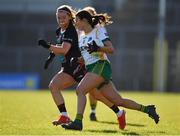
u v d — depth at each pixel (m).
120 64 108.94
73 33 26.12
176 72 107.19
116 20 111.31
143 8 111.75
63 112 26.02
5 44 112.06
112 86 25.27
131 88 106.44
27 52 111.00
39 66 109.81
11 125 27.02
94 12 25.05
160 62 96.75
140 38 110.62
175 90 106.00
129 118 33.22
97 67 24.20
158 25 108.94
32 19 113.38
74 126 23.84
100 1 111.69
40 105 44.91
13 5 114.00
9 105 44.00
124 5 111.94
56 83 26.33
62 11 26.17
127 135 22.81
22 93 72.06
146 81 106.75
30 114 34.81
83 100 24.02
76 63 26.19
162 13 95.50
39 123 28.41
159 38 100.94
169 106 48.50
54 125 26.91
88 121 31.09
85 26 24.33
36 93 72.75
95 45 23.66
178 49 109.50
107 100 26.36
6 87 102.25
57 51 25.98
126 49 110.00
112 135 22.58
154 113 25.98
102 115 35.66
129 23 111.25
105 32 24.30
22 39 112.44
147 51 109.75
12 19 113.25
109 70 24.56
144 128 27.05
